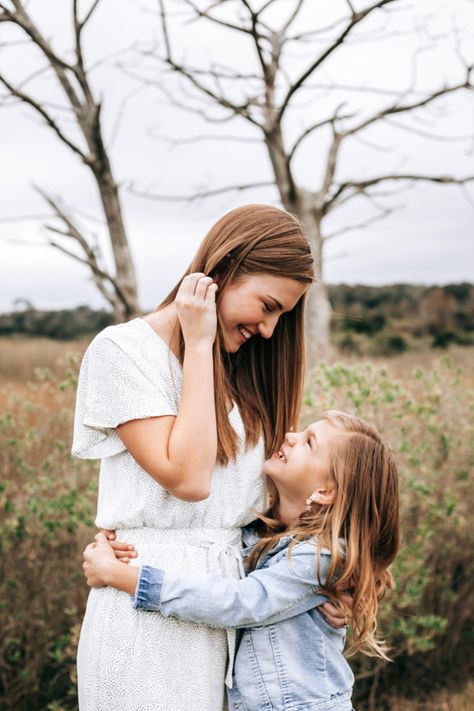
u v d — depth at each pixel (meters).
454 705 3.93
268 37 4.31
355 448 2.01
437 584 4.29
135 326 1.85
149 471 1.74
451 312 22.59
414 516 4.04
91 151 4.17
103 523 1.88
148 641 1.77
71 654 3.55
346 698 1.93
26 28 3.79
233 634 1.88
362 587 1.95
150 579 1.76
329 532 1.95
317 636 1.92
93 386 1.79
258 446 2.03
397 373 4.61
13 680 3.68
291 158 4.56
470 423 4.36
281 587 1.85
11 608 3.80
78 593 3.88
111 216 4.32
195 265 1.91
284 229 1.88
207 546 1.87
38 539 3.82
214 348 1.87
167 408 1.77
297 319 2.10
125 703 1.75
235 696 1.88
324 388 3.75
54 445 4.07
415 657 4.22
